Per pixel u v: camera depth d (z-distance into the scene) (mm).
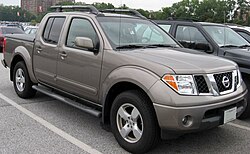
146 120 3668
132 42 4629
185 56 4121
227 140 4508
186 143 4359
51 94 5402
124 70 3918
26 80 6219
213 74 3752
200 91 3619
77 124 5012
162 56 3992
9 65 6805
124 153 3967
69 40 5016
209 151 4117
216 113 3760
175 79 3514
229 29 7117
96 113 4336
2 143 4156
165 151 4070
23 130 4660
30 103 6160
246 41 6918
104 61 4242
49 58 5367
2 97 6551
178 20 7258
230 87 4023
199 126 3531
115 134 4133
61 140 4332
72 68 4809
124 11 5777
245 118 5555
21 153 3879
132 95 3814
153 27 5332
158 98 3500
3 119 5137
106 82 4168
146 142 3709
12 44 6648
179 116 3430
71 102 4883
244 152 4102
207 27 6641
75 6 5457
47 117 5316
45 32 5676
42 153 3900
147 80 3633
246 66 5438
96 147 4133
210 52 6082
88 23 4777
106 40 4363
